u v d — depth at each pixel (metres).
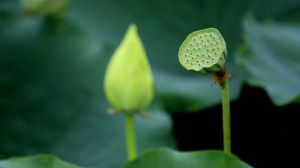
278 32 1.75
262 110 1.74
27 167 1.17
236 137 1.74
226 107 1.05
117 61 1.37
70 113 1.69
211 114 1.78
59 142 1.66
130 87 1.37
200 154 1.14
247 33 1.69
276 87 1.60
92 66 1.75
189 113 1.79
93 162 1.60
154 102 1.69
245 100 1.74
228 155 1.12
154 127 1.64
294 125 1.72
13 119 1.71
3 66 1.77
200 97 1.69
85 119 1.67
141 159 1.15
